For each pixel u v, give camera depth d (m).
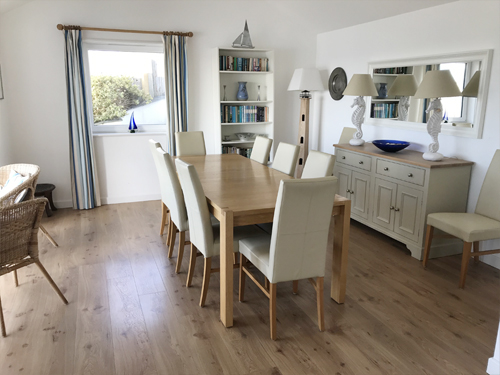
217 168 3.69
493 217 3.17
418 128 4.02
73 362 2.17
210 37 5.22
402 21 4.16
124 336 2.40
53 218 4.61
